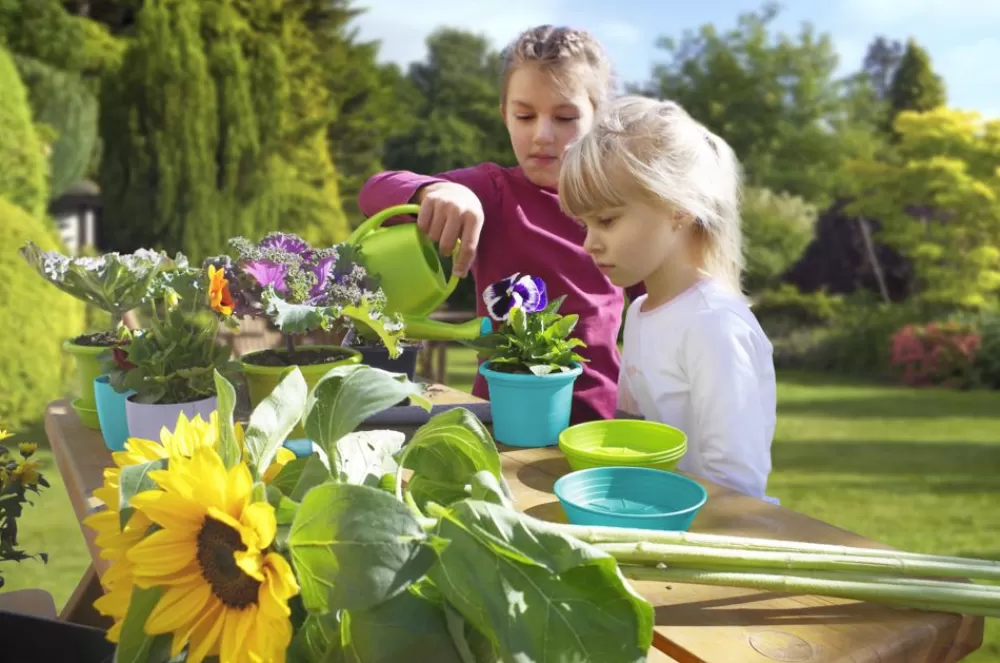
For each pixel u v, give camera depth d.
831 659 0.59
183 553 0.49
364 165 15.85
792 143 14.91
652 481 0.86
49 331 4.60
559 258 1.60
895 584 0.65
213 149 10.71
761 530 0.82
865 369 10.62
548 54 1.51
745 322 1.25
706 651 0.60
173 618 0.48
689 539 0.67
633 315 1.42
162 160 10.42
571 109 1.54
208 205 10.68
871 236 12.94
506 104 1.62
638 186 1.22
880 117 16.84
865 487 4.32
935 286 11.33
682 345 1.27
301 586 0.48
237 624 0.47
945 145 11.26
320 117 12.95
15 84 5.89
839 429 6.18
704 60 15.65
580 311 1.59
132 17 12.23
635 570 0.66
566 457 1.01
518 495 0.91
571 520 0.79
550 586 0.48
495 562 0.49
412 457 0.66
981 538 3.43
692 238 1.32
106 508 0.85
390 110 16.81
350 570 0.46
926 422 6.52
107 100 10.47
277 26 12.81
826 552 0.69
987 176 11.24
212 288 0.93
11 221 4.57
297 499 0.54
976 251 10.93
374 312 1.01
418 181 1.41
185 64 10.48
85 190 11.04
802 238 12.88
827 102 15.35
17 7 9.04
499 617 0.47
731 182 1.36
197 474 0.48
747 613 0.65
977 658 2.18
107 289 1.02
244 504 0.48
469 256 1.19
